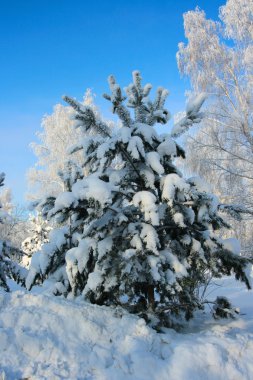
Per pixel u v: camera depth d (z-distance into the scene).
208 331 4.38
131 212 4.75
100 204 4.11
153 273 4.25
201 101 4.95
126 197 4.91
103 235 4.67
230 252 4.77
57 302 4.25
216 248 4.76
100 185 4.20
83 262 4.67
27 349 3.51
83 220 5.13
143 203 4.36
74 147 4.87
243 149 14.82
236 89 14.77
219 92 15.40
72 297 4.97
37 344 3.55
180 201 4.71
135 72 5.19
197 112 5.03
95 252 4.64
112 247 4.59
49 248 5.57
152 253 4.41
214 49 15.67
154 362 3.55
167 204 4.68
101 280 4.45
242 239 15.05
